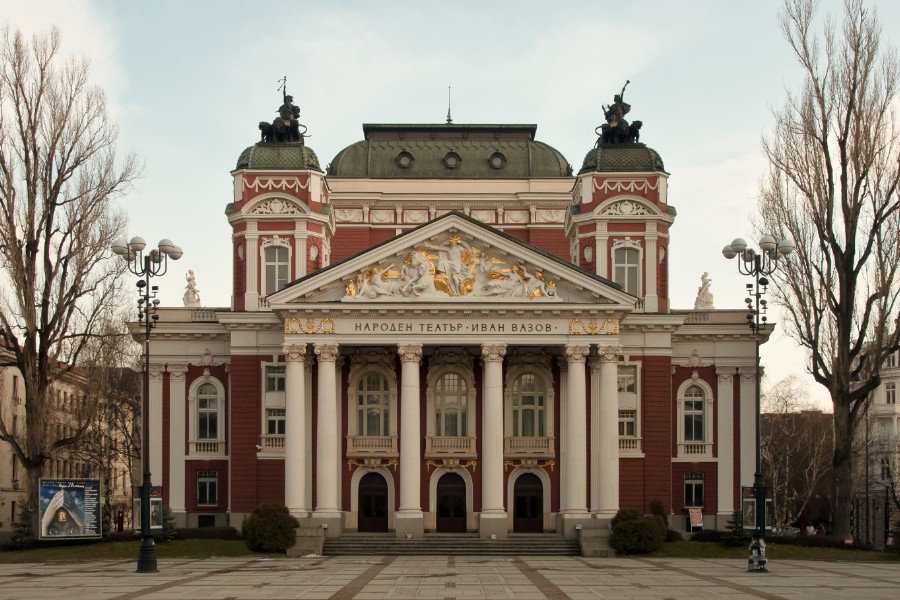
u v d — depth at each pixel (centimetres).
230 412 7919
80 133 7406
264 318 7919
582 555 7019
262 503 7250
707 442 8131
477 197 9169
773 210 7388
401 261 7506
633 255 8144
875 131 7200
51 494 6762
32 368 7225
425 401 7819
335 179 9162
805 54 7338
